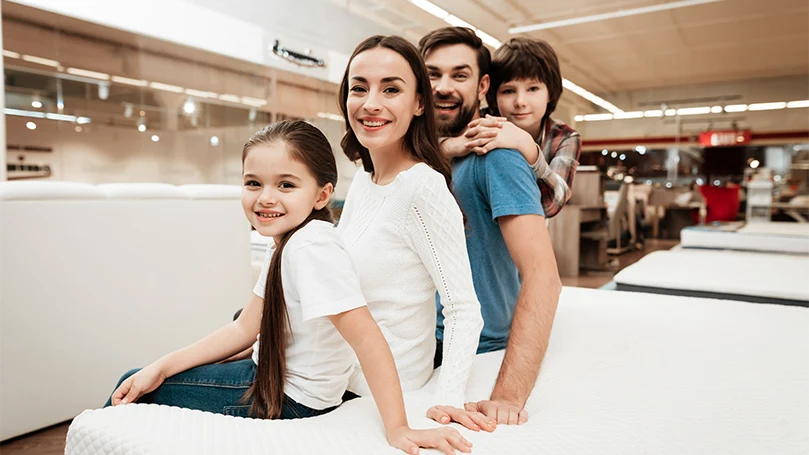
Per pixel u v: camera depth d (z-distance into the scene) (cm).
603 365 126
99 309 200
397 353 110
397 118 105
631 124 1426
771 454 82
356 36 765
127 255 208
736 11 748
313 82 744
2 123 417
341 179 758
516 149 131
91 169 599
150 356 218
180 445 75
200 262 237
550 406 102
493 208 125
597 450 79
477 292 140
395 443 78
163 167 666
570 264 614
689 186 1278
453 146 139
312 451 76
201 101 678
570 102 1424
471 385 115
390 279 109
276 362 93
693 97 1304
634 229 927
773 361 129
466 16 742
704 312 180
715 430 90
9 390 178
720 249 429
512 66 172
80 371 196
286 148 90
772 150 1298
